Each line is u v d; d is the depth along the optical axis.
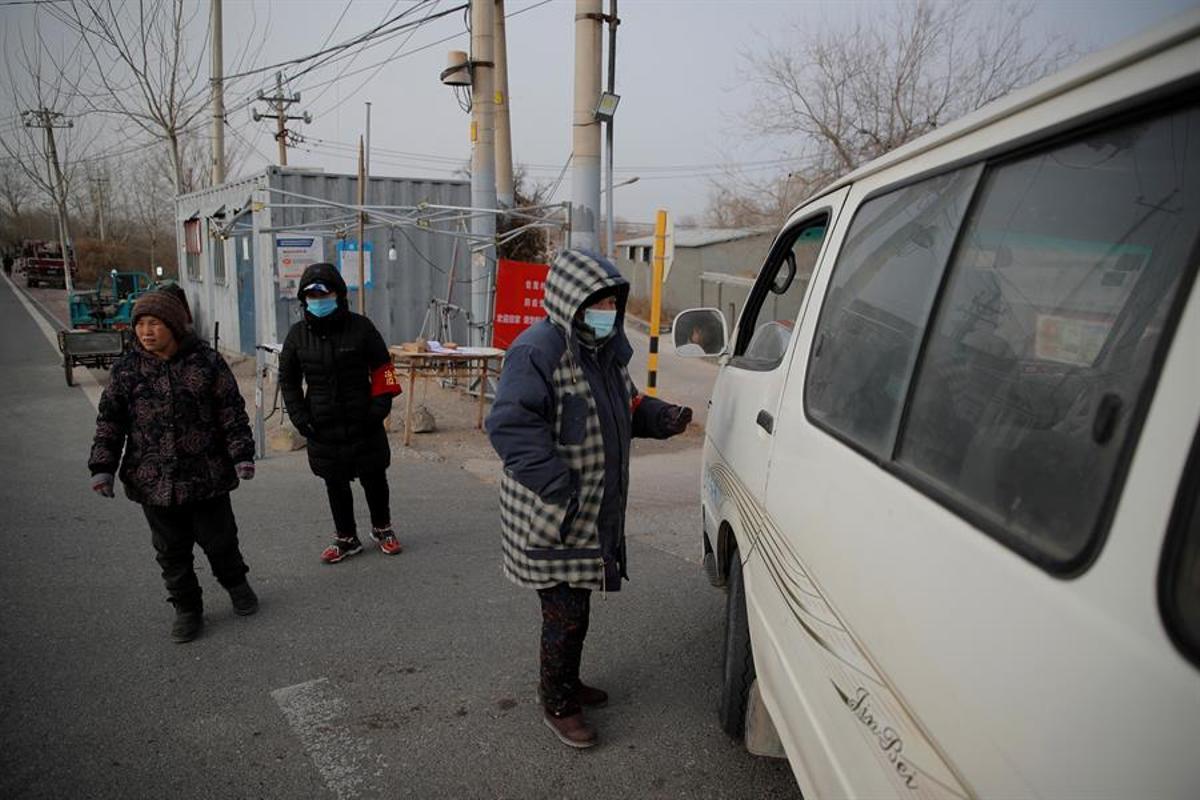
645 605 4.52
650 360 9.29
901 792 1.46
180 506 3.79
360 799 2.83
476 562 5.09
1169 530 0.99
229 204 14.59
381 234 11.86
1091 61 1.36
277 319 11.13
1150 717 0.95
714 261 27.55
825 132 18.92
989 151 1.64
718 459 3.43
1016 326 1.43
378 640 4.01
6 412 10.02
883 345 1.93
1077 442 1.19
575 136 8.73
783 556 2.29
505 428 2.70
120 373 3.76
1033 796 1.09
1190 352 1.04
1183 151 1.14
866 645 1.66
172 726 3.25
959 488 1.45
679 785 2.93
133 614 4.24
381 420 4.89
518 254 17.83
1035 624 1.15
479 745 3.16
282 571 4.89
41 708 3.36
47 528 5.54
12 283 44.16
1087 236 1.30
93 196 44.66
